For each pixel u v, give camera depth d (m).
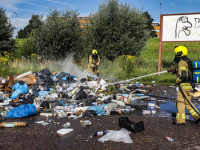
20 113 5.07
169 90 8.55
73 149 3.32
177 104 4.55
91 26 15.15
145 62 14.28
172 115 5.25
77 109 5.65
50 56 15.12
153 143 3.52
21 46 16.75
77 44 15.52
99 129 4.23
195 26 10.32
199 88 5.29
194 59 14.23
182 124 4.48
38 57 14.44
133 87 8.73
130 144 3.49
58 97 6.95
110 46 14.27
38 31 15.66
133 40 14.65
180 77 4.41
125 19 14.79
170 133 3.98
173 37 10.82
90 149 3.32
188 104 4.51
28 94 6.86
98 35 14.97
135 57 14.31
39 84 7.53
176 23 10.66
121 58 13.11
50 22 15.29
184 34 10.58
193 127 4.33
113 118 5.04
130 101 6.41
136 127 4.05
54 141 3.64
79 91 6.85
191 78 4.43
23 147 3.40
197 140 3.63
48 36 14.96
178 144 3.47
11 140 3.68
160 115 5.34
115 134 3.76
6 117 5.10
